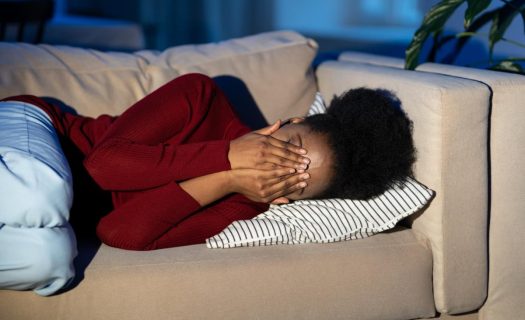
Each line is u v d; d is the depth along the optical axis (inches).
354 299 51.9
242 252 50.8
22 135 48.5
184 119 56.3
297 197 53.6
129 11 236.7
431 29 66.2
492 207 56.2
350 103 55.7
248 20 277.3
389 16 296.8
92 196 54.7
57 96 62.9
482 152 53.9
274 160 50.4
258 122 70.0
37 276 43.3
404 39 255.8
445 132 52.7
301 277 50.4
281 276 49.9
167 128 55.5
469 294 55.3
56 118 56.8
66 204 45.0
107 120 59.1
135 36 140.3
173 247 51.8
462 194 53.8
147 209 50.9
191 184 51.9
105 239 51.1
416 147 55.5
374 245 53.4
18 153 44.9
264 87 70.4
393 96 58.8
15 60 62.7
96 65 66.1
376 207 54.0
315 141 51.7
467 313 57.4
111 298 46.6
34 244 43.2
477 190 54.2
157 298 47.3
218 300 48.6
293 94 71.5
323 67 74.4
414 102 55.5
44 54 64.7
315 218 53.1
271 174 50.4
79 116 60.1
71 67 65.1
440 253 54.1
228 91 69.0
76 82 64.0
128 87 66.2
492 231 56.4
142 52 71.6
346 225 53.2
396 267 53.0
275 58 71.6
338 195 54.2
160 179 52.0
